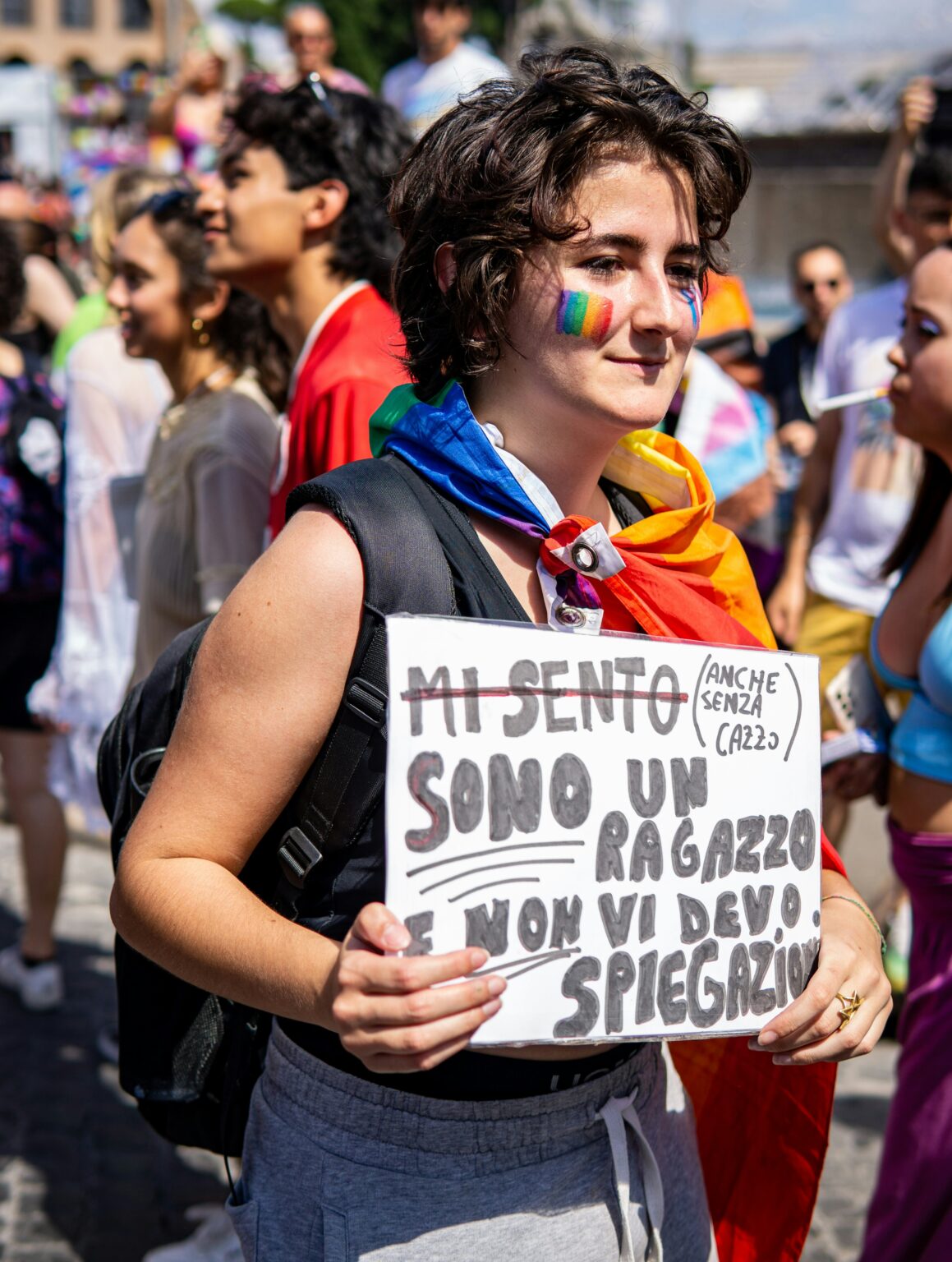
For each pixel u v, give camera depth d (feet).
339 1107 4.42
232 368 9.02
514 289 4.28
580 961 4.06
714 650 4.38
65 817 12.97
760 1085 5.50
